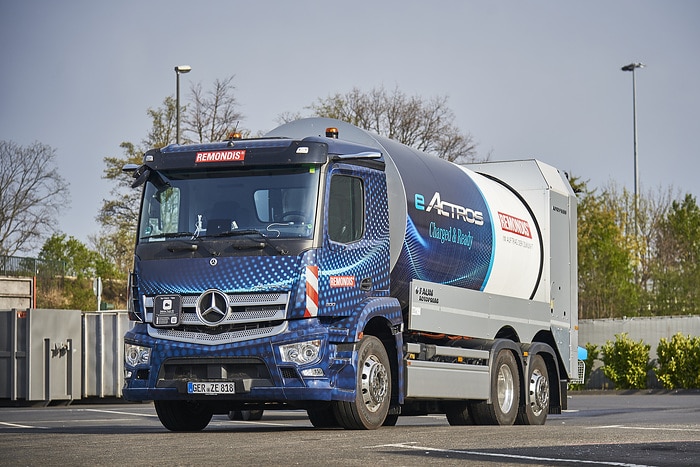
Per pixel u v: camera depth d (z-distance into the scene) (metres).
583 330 39.12
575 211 18.36
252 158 11.91
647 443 9.71
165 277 11.88
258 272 11.59
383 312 12.36
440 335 14.02
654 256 57.94
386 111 51.44
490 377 14.78
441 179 14.57
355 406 11.95
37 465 7.88
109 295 56.06
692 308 47.03
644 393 36.09
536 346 16.25
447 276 14.30
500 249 15.72
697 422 15.33
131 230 49.81
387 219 12.77
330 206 11.87
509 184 17.48
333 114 51.19
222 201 11.95
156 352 11.84
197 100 48.19
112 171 49.84
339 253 11.91
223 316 11.62
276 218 11.75
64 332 24.50
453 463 7.72
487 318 15.00
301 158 11.79
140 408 22.38
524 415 15.73
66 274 50.22
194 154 12.15
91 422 15.83
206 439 10.36
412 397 13.08
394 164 13.36
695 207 63.62
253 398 11.66
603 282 46.62
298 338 11.50
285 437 10.53
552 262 17.33
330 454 8.52
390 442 9.77
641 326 38.22
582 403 26.77
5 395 23.91
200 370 11.76
